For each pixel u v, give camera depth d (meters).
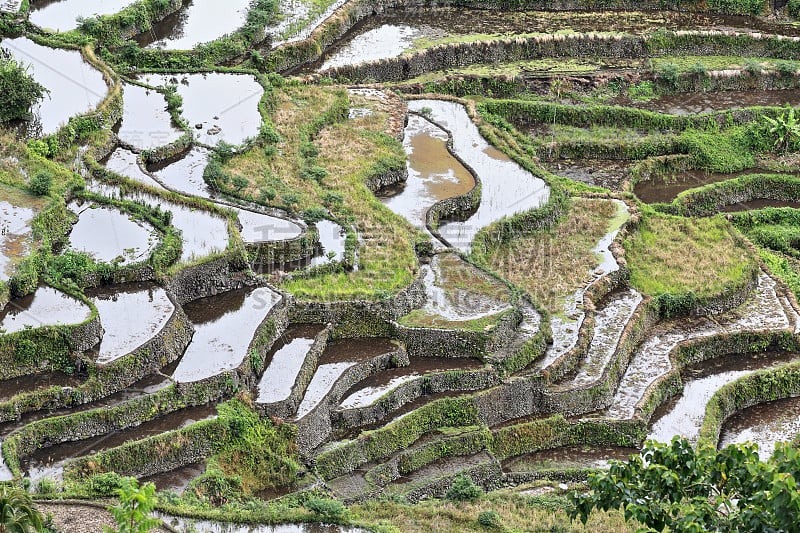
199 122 92.75
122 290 73.06
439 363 74.12
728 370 81.12
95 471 61.34
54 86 93.69
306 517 58.31
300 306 74.88
